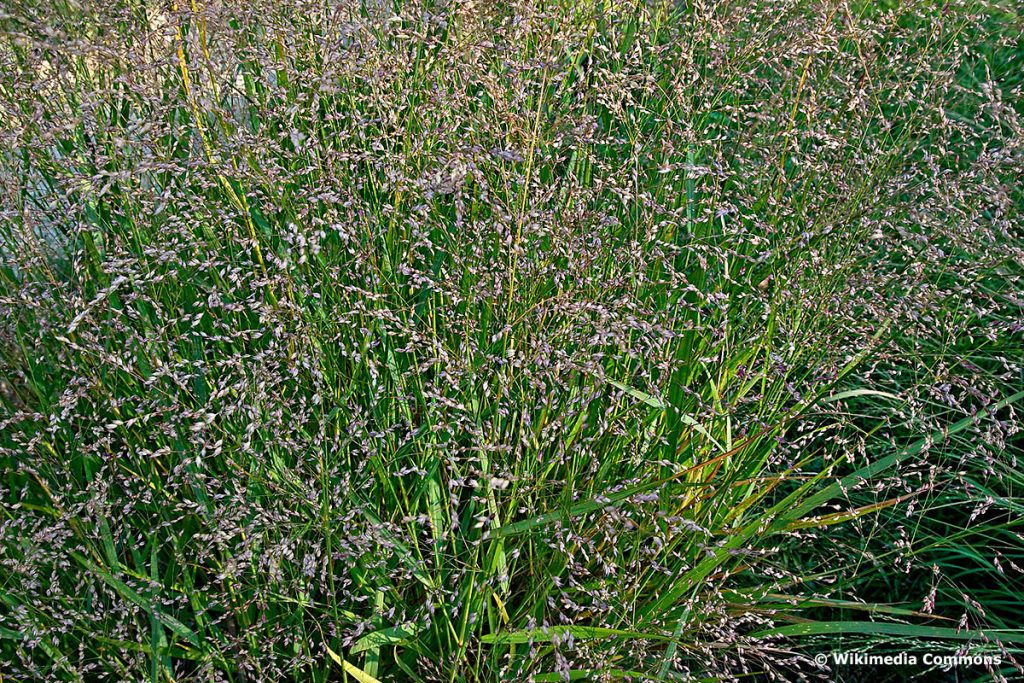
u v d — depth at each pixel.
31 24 2.49
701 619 2.34
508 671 2.23
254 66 2.69
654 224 2.73
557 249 2.37
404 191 2.59
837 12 3.09
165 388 2.29
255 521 2.10
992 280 3.34
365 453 2.27
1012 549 2.81
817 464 3.06
